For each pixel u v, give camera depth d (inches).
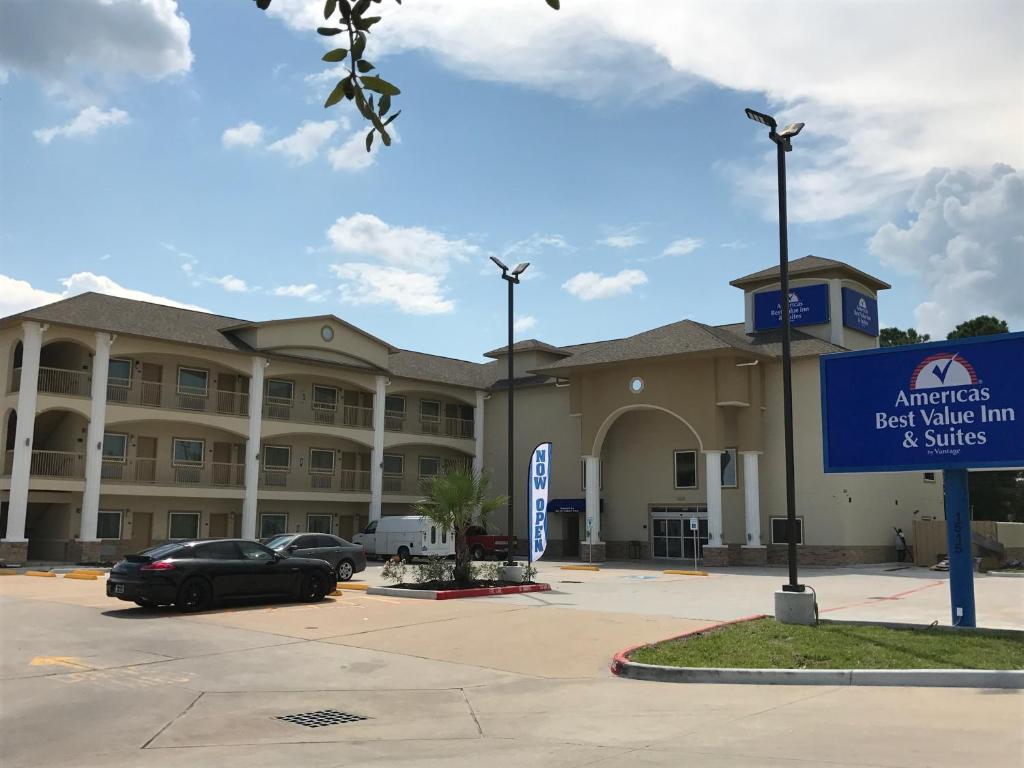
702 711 396.8
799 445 1547.7
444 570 967.6
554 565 1558.8
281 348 1679.4
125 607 786.2
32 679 473.1
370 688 467.8
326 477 1831.9
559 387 1923.0
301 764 312.2
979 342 605.0
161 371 1577.3
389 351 1895.9
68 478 1378.0
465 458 2089.1
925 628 591.8
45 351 1531.7
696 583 1121.4
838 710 386.0
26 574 1179.9
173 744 346.9
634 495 1766.7
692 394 1558.8
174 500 1594.5
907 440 626.5
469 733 364.8
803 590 636.7
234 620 711.1
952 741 317.1
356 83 175.9
